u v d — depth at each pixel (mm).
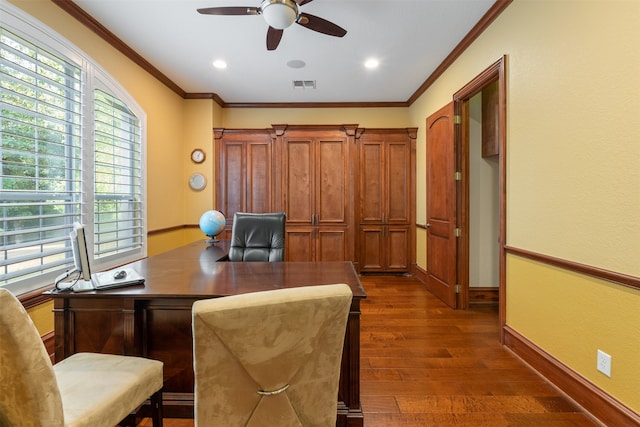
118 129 3035
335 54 3270
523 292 2197
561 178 1834
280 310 927
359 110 4867
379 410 1690
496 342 2504
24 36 2072
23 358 859
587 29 1644
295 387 1053
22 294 2045
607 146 1539
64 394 1074
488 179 3604
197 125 4449
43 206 2250
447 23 2689
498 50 2455
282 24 2170
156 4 2438
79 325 1526
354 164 4566
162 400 1442
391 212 4672
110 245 2977
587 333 1664
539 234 2023
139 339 1539
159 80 3773
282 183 4547
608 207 1537
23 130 2080
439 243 3639
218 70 3674
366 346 2441
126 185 3105
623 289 1466
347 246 4574
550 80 1911
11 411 890
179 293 1458
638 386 1402
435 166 3734
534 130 2057
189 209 4473
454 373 2055
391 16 2588
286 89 4297
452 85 3324
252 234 2762
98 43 2742
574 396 1736
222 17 2613
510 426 1570
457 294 3316
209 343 914
